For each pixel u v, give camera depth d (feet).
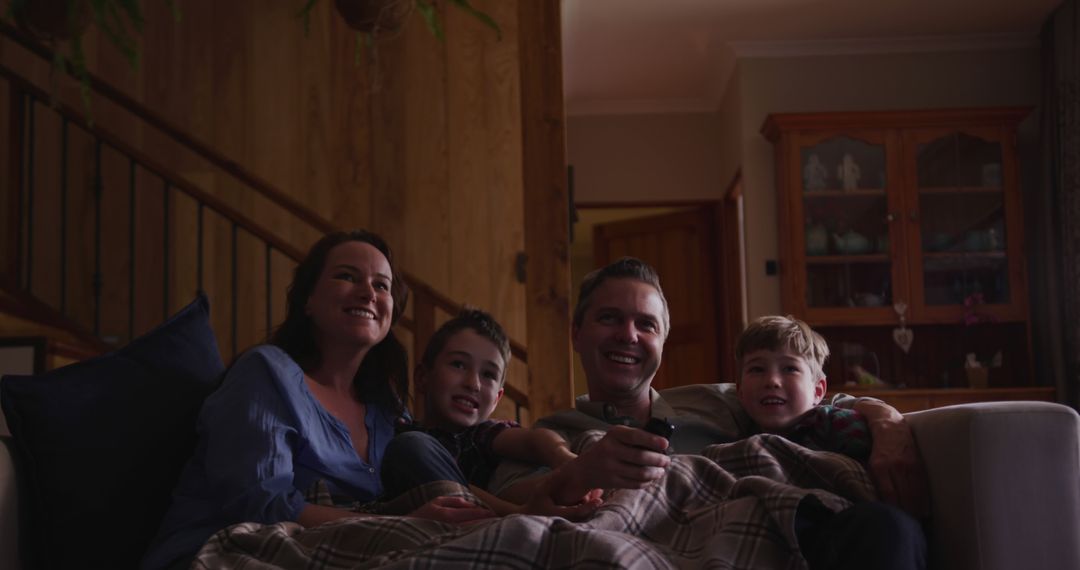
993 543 4.74
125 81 14.76
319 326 6.55
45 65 14.55
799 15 18.31
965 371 18.54
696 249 22.75
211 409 5.61
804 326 6.54
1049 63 18.29
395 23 10.39
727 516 4.80
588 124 22.61
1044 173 18.24
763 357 6.37
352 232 6.90
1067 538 4.76
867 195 18.33
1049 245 17.90
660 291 6.57
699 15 18.24
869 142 18.40
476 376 6.94
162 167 11.71
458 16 14.93
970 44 19.39
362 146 14.71
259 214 14.53
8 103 14.42
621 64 20.39
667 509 5.11
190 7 14.93
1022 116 18.17
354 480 6.00
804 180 18.38
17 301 11.40
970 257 18.11
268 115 14.75
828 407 6.05
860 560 4.48
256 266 14.43
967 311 17.97
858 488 5.14
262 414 5.53
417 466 5.66
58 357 10.06
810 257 18.20
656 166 22.44
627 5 17.74
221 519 5.31
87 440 5.61
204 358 6.24
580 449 5.88
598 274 6.59
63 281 12.28
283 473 5.44
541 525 4.41
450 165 14.69
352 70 14.84
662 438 4.80
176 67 14.83
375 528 4.80
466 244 14.53
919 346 18.83
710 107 22.52
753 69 19.58
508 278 14.48
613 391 6.47
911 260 18.15
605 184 22.41
